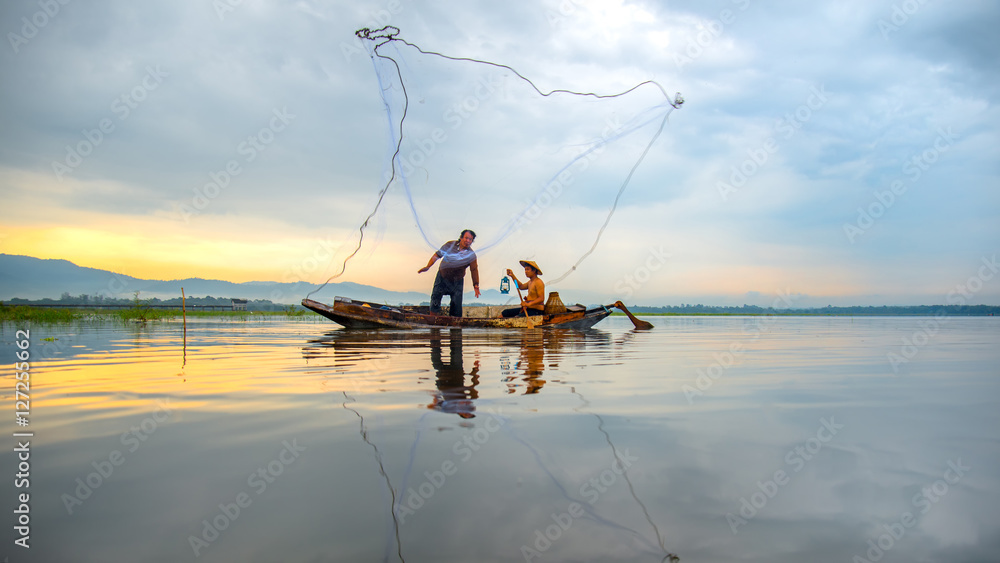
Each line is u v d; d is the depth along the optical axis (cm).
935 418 318
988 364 607
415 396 368
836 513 181
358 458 230
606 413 320
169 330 1174
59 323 1417
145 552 150
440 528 164
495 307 1404
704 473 216
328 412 316
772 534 164
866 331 1483
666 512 179
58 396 365
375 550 151
